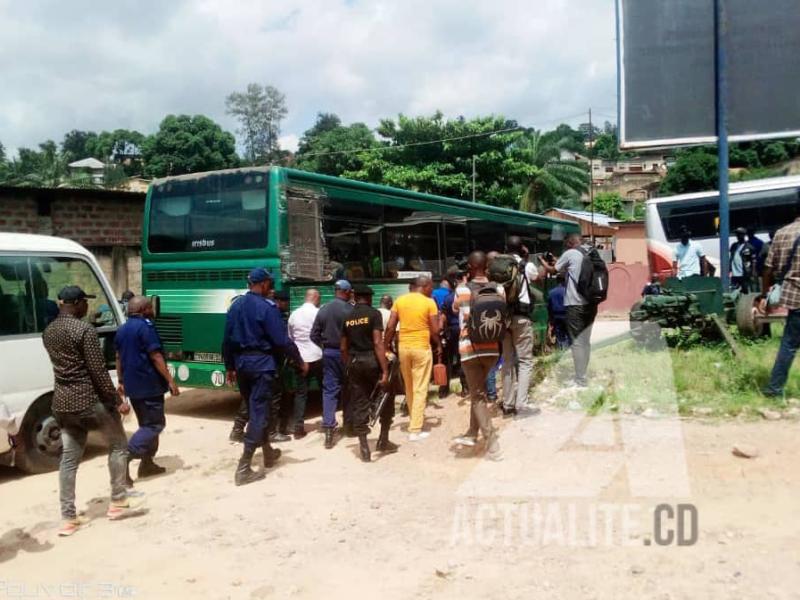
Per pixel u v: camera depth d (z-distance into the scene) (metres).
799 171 37.44
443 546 4.82
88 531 5.76
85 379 5.78
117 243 17.27
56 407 5.76
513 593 4.04
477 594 4.10
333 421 7.96
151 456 7.21
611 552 4.32
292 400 8.90
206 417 10.13
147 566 5.00
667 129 10.85
